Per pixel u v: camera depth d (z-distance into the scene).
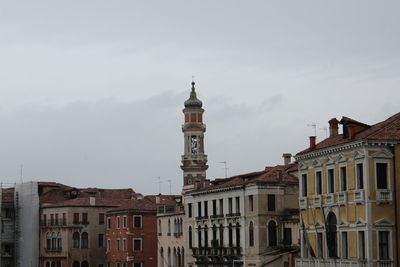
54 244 106.75
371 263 51.94
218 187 78.31
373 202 52.59
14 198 111.56
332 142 59.00
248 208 73.38
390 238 52.59
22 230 109.81
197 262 81.75
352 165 54.47
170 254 90.06
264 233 71.56
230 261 75.56
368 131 55.66
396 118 56.44
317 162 59.47
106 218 103.25
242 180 76.62
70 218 104.94
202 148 126.38
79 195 113.62
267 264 70.81
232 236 76.06
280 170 73.50
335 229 56.81
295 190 72.94
